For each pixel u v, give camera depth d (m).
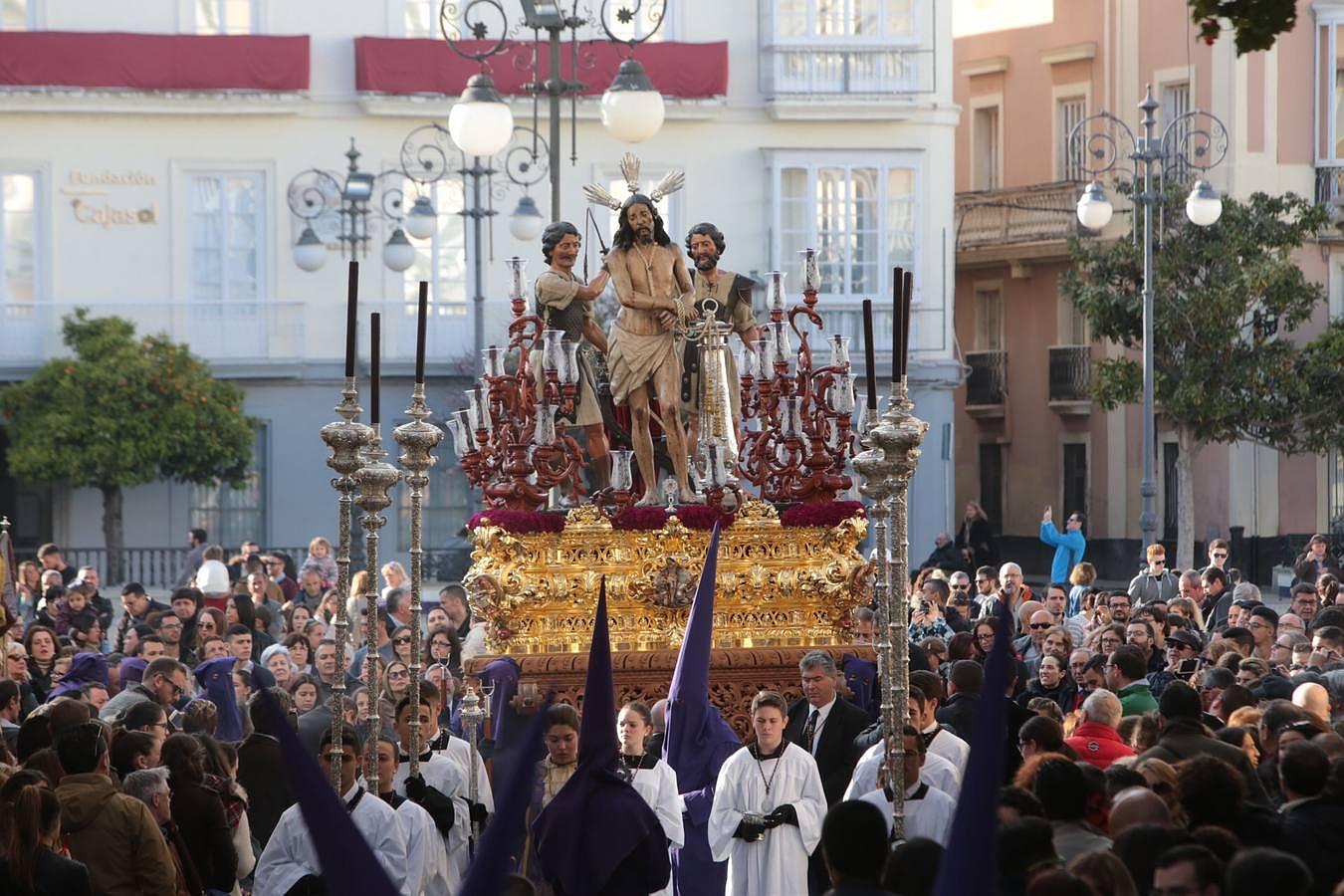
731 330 24.08
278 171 67.50
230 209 67.56
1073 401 72.19
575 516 23.36
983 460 77.25
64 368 62.75
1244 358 62.16
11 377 65.88
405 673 22.62
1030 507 74.81
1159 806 13.26
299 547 68.00
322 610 34.50
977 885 9.84
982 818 9.91
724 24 69.44
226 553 65.06
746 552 23.53
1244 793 14.52
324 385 68.12
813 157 69.38
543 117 68.00
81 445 62.47
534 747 10.30
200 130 67.25
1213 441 65.62
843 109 69.00
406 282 68.31
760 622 23.52
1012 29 75.19
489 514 23.36
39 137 66.38
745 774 18.27
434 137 68.00
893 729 16.02
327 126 67.81
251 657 26.91
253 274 67.69
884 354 68.75
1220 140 66.75
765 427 24.41
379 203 67.75
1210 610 36.53
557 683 22.72
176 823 17.81
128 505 66.94
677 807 18.31
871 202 69.62
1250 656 25.67
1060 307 73.38
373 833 16.45
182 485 67.38
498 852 10.05
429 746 19.20
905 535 16.50
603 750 16.69
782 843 18.09
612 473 23.61
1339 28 67.62
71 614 33.38
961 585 36.38
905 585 16.44
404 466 18.45
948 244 69.81
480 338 52.03
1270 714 17.62
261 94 66.88
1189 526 63.88
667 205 69.25
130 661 26.08
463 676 23.34
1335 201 67.38
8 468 64.06
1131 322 62.97
